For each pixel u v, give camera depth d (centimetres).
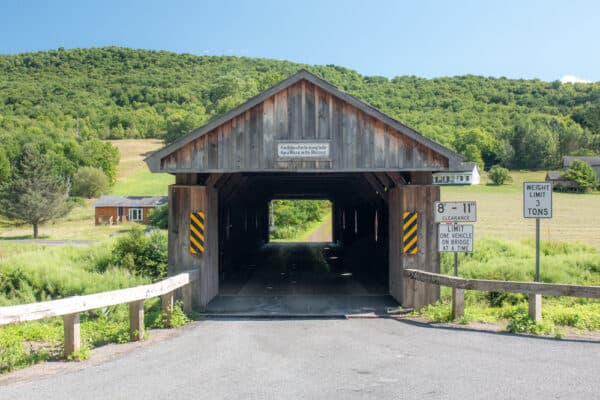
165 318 1044
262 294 1462
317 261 2434
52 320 1379
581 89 19012
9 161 8756
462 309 1038
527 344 809
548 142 12062
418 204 1242
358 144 1200
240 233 2362
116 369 685
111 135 14388
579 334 887
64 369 690
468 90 18662
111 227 5947
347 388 579
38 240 4625
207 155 1208
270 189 2803
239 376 638
